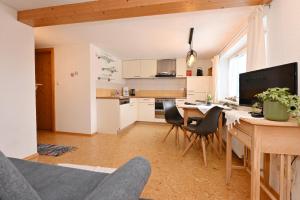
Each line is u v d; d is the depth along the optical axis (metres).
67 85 4.07
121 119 4.38
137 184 0.84
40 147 3.19
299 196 1.46
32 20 2.39
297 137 1.27
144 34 3.27
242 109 2.48
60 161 2.59
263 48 2.02
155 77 5.71
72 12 2.19
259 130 1.29
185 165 2.46
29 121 2.61
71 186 1.12
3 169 0.57
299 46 1.48
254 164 1.32
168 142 3.55
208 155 2.83
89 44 3.89
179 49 4.40
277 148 1.29
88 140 3.66
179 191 1.83
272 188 1.79
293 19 1.55
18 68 2.44
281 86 1.44
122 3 2.02
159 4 1.92
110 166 2.43
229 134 1.93
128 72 5.81
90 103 3.97
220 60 4.80
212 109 2.46
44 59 4.30
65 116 4.12
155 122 5.48
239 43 3.31
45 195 1.03
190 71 5.36
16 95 2.42
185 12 2.25
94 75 4.13
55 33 3.24
